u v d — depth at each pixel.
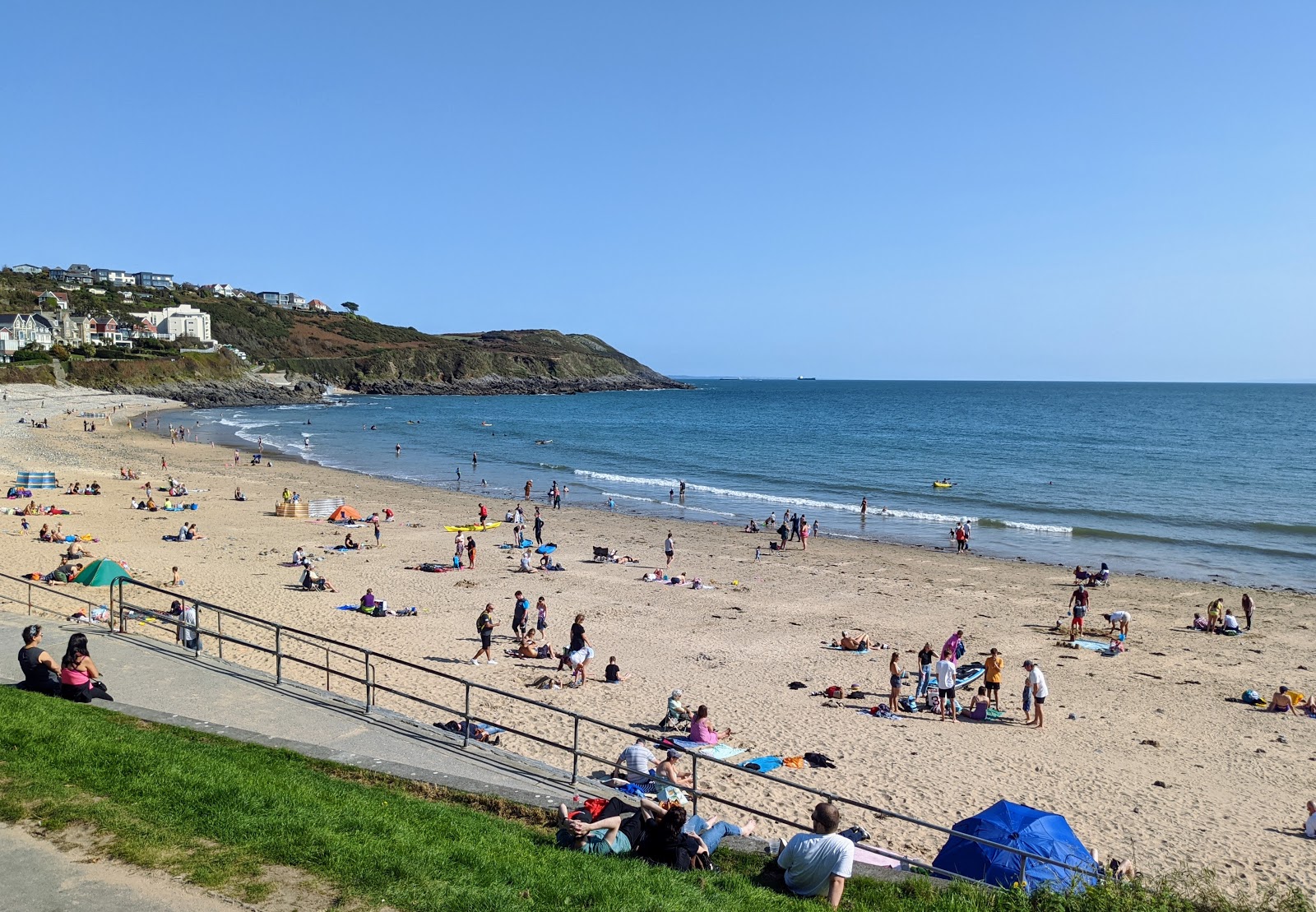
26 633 12.02
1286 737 18.16
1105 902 7.84
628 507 52.84
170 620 14.60
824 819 7.88
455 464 74.12
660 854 8.09
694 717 16.84
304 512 43.47
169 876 6.57
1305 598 31.45
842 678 21.25
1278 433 111.25
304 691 12.80
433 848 7.37
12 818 7.35
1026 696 18.67
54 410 110.62
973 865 10.20
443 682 19.23
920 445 95.25
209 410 138.62
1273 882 12.31
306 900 6.35
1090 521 49.38
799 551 38.78
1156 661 23.50
